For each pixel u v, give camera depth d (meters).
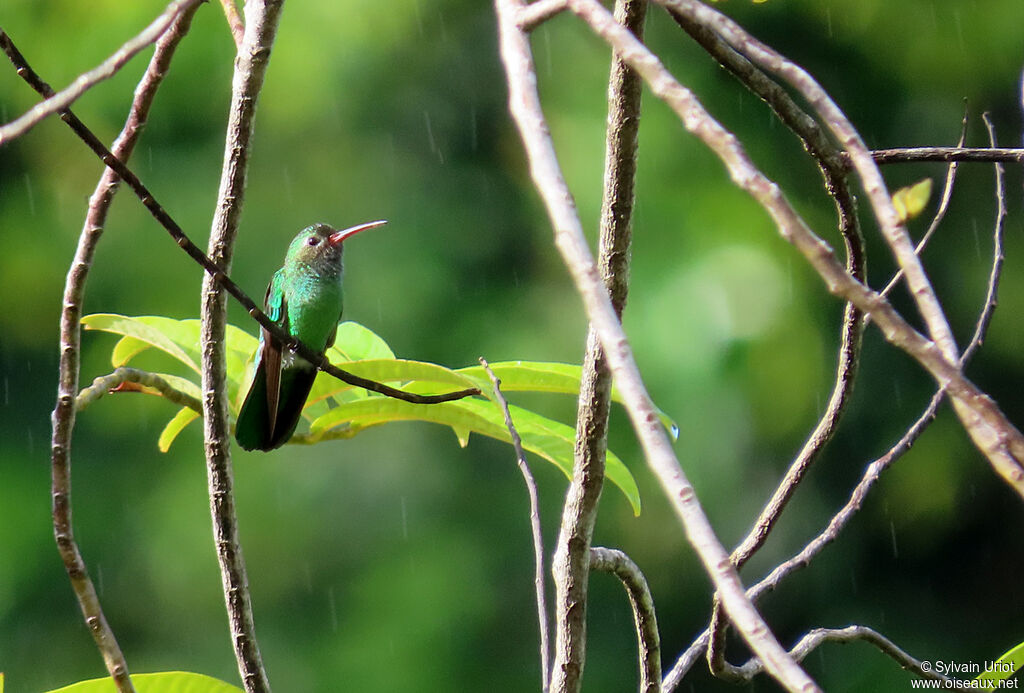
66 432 3.42
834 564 14.31
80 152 13.89
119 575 13.33
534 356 13.13
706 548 1.77
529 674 12.87
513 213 13.89
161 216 3.35
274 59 13.38
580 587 3.31
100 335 13.78
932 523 14.55
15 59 2.99
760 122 13.48
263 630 12.89
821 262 1.84
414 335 13.12
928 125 14.62
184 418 4.28
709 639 3.82
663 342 12.41
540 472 13.41
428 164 13.84
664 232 12.69
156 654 13.24
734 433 12.51
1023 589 14.67
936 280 14.33
